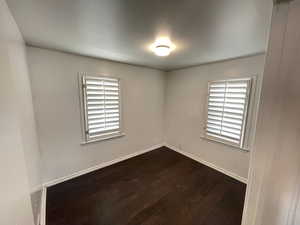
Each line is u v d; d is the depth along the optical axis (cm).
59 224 160
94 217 170
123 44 184
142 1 99
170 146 392
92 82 251
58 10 111
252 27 134
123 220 167
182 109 348
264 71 77
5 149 77
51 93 211
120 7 107
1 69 78
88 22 130
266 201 80
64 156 235
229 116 258
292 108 70
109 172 269
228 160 265
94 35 157
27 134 137
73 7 106
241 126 241
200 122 308
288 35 69
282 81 72
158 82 367
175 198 204
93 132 262
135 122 332
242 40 166
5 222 76
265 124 78
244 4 100
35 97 197
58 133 224
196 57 240
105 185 231
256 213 84
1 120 75
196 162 314
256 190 83
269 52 75
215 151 285
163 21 128
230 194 214
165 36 159
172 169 284
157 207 187
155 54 227
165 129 402
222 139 270
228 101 256
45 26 137
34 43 181
